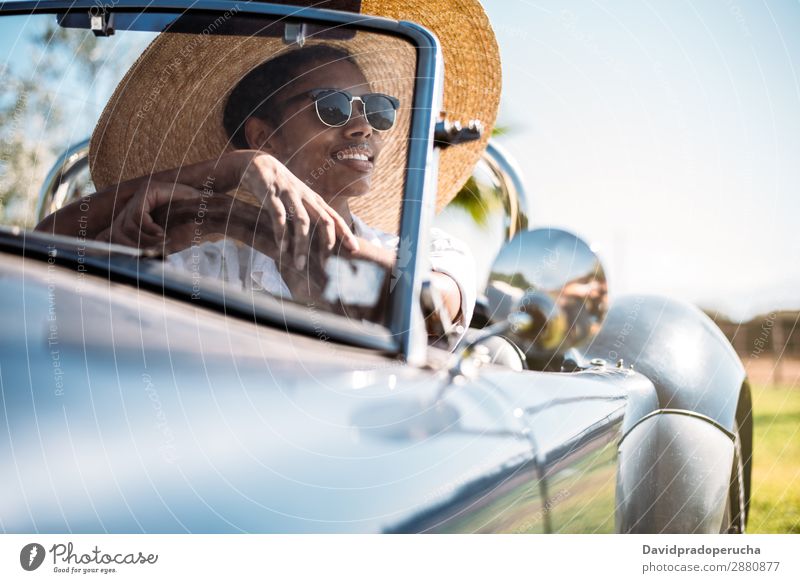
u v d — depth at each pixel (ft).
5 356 2.75
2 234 3.43
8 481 2.23
